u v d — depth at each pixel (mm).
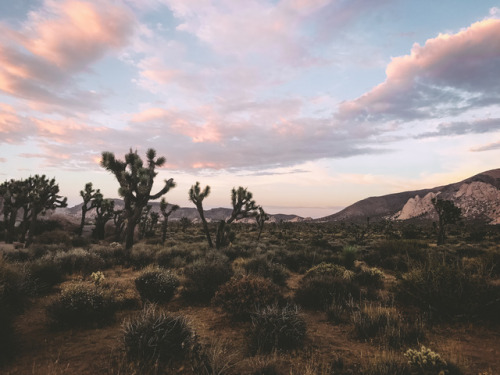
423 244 16438
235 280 7441
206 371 3895
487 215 191000
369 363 4273
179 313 6828
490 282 6684
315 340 5273
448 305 6086
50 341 4980
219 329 5836
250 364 4258
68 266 11219
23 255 13906
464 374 3949
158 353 4270
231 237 20812
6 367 4035
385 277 11211
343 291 7738
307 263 14406
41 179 23719
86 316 5840
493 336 5285
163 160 20266
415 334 5207
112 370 3928
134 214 18656
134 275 11328
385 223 98562
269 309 5492
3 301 5918
